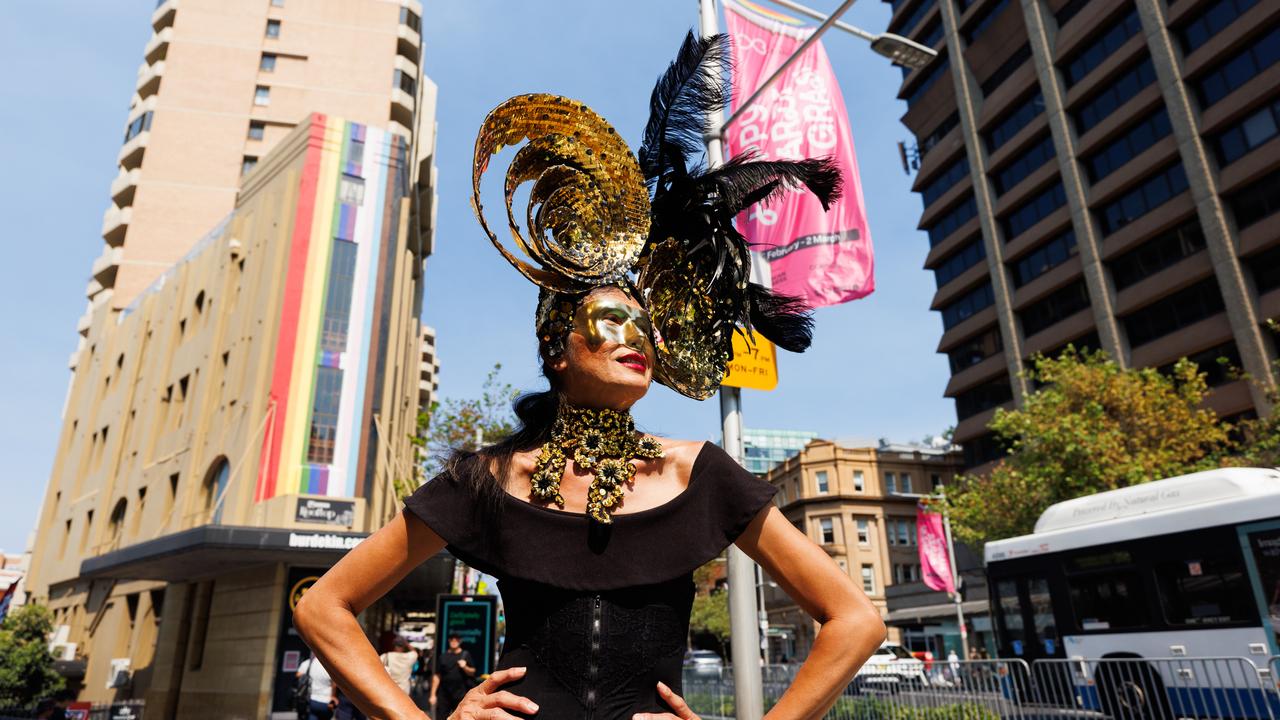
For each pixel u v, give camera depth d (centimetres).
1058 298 3734
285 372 2131
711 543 146
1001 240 4078
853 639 139
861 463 5556
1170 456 1812
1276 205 2742
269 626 1756
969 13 4256
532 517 146
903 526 5425
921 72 4766
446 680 1121
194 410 2464
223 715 1820
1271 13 2730
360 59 4006
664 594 142
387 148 2469
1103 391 1938
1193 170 2978
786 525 151
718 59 193
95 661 2686
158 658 2183
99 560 2030
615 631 138
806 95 830
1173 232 3133
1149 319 3219
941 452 5753
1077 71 3609
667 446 161
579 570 141
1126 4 3347
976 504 2206
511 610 145
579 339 159
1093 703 909
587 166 172
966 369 4441
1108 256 3372
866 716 1068
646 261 181
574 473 155
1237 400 2778
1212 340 2903
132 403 3073
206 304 2655
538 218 168
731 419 689
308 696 1039
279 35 4012
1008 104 4000
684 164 188
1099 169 3472
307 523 1869
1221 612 887
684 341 179
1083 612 1055
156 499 2514
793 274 753
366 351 2252
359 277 2306
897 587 4694
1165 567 956
